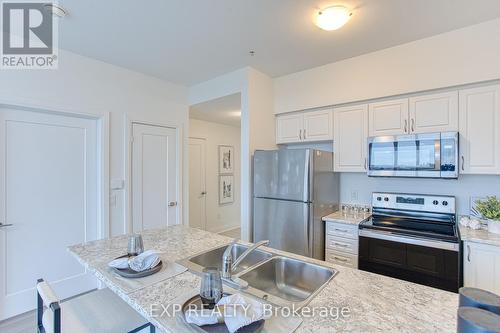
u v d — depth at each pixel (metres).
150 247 1.69
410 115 2.48
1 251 2.29
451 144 2.18
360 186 3.07
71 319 1.30
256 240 2.94
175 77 3.36
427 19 2.04
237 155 5.80
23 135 2.43
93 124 2.90
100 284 2.83
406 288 1.13
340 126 2.91
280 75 3.28
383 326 0.86
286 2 1.83
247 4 1.85
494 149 2.09
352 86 2.76
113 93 2.96
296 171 2.63
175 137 3.64
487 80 2.09
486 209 2.13
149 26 2.15
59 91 2.54
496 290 1.85
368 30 2.21
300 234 2.59
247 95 3.01
